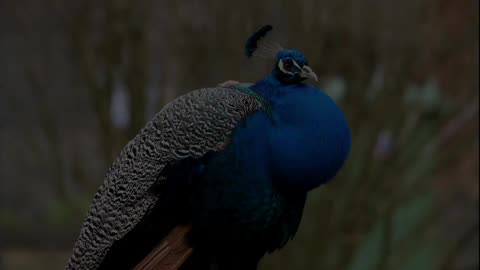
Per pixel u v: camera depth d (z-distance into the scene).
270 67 11.11
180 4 11.32
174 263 6.88
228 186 6.68
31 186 18.47
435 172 11.76
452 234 11.80
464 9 11.67
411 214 11.19
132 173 6.91
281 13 11.08
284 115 6.70
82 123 13.62
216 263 7.04
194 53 11.29
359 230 11.06
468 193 11.96
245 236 6.85
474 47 11.83
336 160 6.73
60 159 12.62
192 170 6.73
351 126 11.15
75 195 12.76
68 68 12.27
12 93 14.45
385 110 11.17
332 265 11.04
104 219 6.98
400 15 11.41
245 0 11.13
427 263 11.12
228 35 11.20
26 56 12.32
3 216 18.89
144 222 6.90
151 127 6.98
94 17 11.41
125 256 7.07
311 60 11.04
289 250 11.06
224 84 7.30
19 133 17.59
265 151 6.68
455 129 11.62
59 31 12.11
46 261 17.41
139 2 11.30
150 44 11.36
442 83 11.84
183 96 7.06
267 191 6.72
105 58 11.32
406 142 11.23
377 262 10.88
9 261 17.19
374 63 11.27
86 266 7.04
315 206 11.02
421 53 11.59
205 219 6.76
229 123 6.73
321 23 11.04
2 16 14.98
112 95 11.30
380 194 11.12
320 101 6.74
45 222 18.36
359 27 11.20
